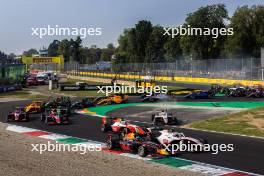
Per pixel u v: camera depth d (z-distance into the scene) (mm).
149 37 179750
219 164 25172
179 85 103500
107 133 38281
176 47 160750
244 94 73500
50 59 175625
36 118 51031
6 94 92812
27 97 85062
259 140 33281
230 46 128875
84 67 168750
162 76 128750
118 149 30188
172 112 54344
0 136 37094
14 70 119875
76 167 24438
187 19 140000
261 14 127125
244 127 39469
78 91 97625
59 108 51500
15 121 48344
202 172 23328
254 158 26750
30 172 23281
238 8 130500
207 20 136625
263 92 71938
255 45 127812
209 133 37375
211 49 138000
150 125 44000
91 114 54688
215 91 80250
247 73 97438
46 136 36875
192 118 48469
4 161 26328
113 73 144125
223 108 56688
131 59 190500
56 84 111375
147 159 26703
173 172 23297
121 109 59875
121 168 24203
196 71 115375
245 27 128000
